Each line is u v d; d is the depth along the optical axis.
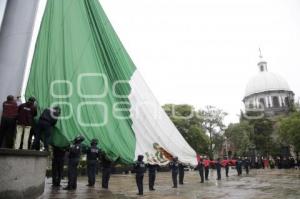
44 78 14.77
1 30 12.10
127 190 15.52
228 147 76.75
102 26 16.62
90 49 16.03
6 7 12.41
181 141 16.78
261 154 72.50
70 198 10.57
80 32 16.08
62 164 14.45
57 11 15.99
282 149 73.50
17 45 11.90
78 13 16.34
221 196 13.22
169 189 16.55
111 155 14.89
